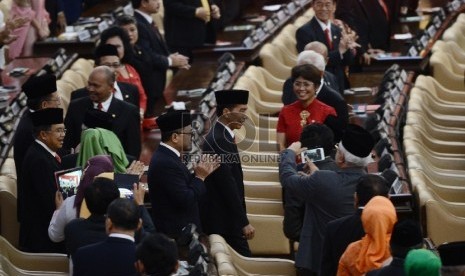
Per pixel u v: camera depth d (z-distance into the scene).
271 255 34.19
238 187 31.42
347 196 28.66
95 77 34.19
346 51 44.12
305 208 29.95
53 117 30.97
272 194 35.06
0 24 42.16
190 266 26.84
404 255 23.64
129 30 40.47
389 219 25.05
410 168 35.94
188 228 28.56
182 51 48.12
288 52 49.19
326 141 30.42
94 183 26.47
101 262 24.70
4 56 43.75
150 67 40.94
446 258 23.75
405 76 46.22
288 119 34.62
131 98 37.28
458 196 36.12
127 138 34.78
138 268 23.25
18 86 41.69
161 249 22.98
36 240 31.28
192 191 29.66
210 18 48.78
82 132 31.42
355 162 28.62
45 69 43.66
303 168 30.11
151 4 42.00
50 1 49.38
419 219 32.91
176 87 44.16
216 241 29.48
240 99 30.95
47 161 31.02
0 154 36.03
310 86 34.22
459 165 39.19
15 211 32.97
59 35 48.91
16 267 29.69
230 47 48.38
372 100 43.66
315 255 29.19
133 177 28.52
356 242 25.42
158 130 39.66
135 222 24.92
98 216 26.50
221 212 31.20
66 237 26.53
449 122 43.81
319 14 44.16
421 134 40.50
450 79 48.72
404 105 43.59
